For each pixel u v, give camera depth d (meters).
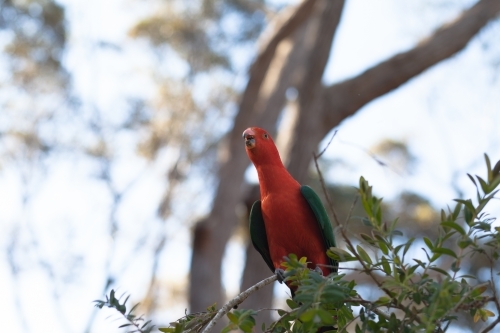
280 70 17.59
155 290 25.53
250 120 17.91
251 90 18.11
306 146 15.74
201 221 17.33
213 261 17.08
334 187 21.81
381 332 4.33
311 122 15.91
